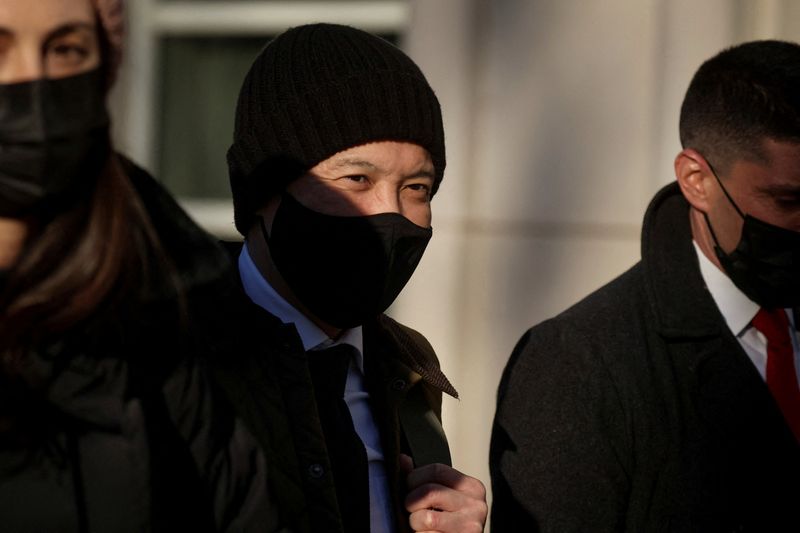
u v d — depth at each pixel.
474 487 3.11
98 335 2.32
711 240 3.74
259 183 3.15
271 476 2.79
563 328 3.65
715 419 3.60
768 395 3.65
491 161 6.27
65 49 2.27
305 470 2.85
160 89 7.79
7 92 2.21
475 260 6.28
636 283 3.76
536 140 6.23
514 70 6.25
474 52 6.29
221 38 7.78
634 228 6.14
